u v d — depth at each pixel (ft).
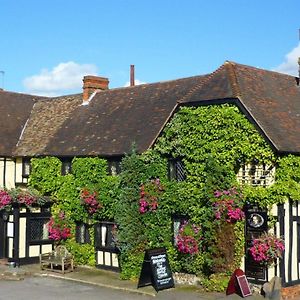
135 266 57.26
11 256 66.39
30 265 66.18
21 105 86.07
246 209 52.03
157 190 56.70
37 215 67.87
